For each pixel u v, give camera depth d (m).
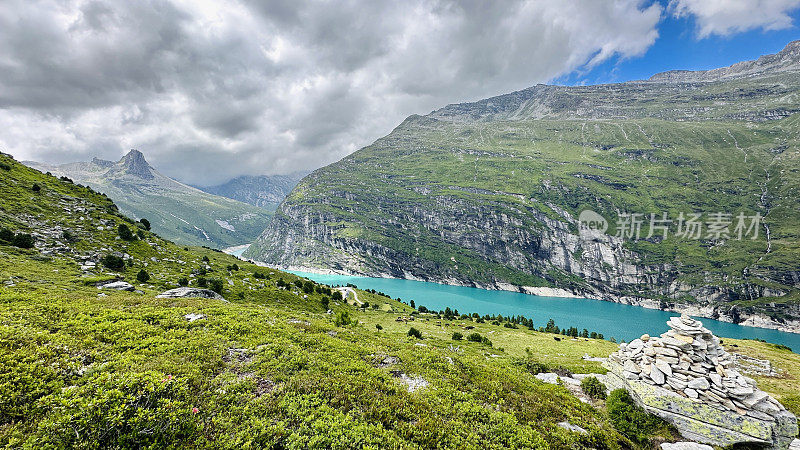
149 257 65.38
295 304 76.62
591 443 16.06
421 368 20.77
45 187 70.44
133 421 10.09
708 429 17.25
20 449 9.00
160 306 26.91
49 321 18.86
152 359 16.34
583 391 24.84
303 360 18.72
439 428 13.88
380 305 135.88
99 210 73.44
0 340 14.29
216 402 13.44
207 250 117.06
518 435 14.57
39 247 48.31
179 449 10.29
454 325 96.81
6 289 24.78
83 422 9.67
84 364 14.66
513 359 35.56
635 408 19.69
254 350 19.59
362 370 18.66
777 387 43.31
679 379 19.08
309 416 13.06
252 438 11.27
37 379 12.07
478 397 18.16
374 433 12.74
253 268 97.38
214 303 30.36
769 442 16.27
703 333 19.61
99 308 22.95
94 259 52.84
